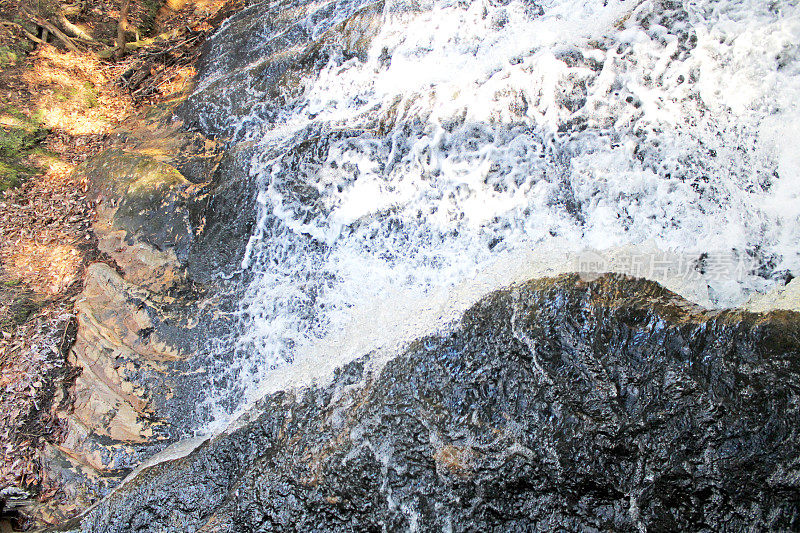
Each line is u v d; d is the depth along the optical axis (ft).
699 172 12.16
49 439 17.29
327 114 19.52
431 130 15.79
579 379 11.59
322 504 12.88
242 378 16.88
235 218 18.71
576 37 14.71
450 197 15.15
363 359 14.66
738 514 9.61
